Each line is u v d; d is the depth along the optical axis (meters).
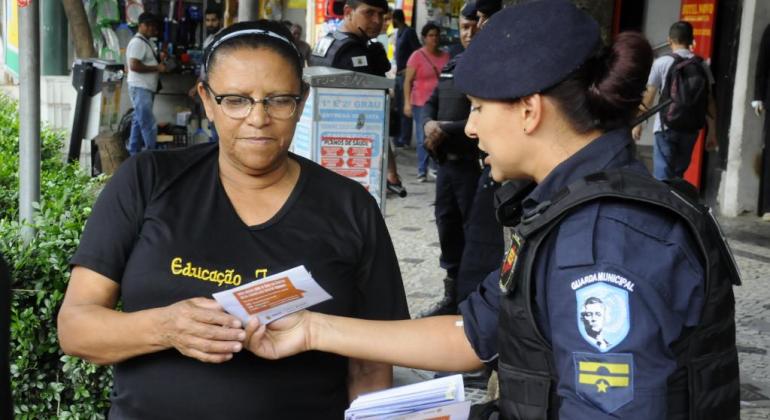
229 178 2.13
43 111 9.41
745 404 4.43
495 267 4.70
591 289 1.50
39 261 3.27
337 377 2.16
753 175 9.01
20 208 3.65
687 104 8.05
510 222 1.89
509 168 1.73
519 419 1.63
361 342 2.00
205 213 2.08
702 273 1.55
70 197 4.08
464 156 5.18
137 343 1.95
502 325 1.68
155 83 10.14
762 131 8.93
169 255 2.03
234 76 2.01
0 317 1.60
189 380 2.00
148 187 2.10
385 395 1.83
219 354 1.91
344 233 2.14
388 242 2.24
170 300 2.02
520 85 1.64
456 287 5.25
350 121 4.73
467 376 4.38
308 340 2.00
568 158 1.67
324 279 2.08
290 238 2.09
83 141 9.00
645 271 1.50
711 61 9.27
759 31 8.71
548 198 1.67
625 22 10.51
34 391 3.32
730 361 1.61
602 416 1.47
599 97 1.64
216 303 1.90
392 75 13.29
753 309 6.00
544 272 1.59
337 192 2.18
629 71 1.63
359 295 2.22
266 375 2.02
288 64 2.04
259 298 1.87
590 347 1.49
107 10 11.73
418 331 2.01
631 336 1.47
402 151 12.88
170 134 11.62
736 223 8.73
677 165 8.34
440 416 1.82
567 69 1.62
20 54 3.56
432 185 10.33
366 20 5.68
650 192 1.56
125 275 2.05
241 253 2.05
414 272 6.70
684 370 1.55
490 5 5.27
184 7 12.12
